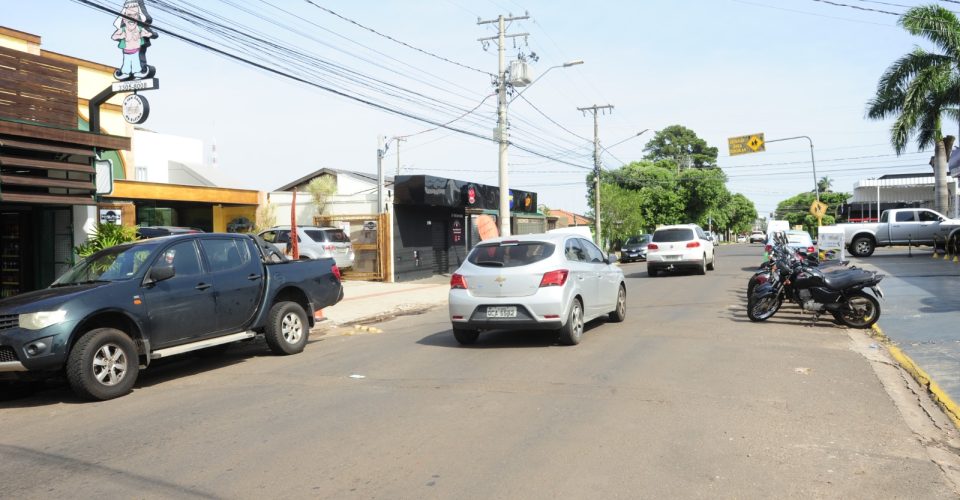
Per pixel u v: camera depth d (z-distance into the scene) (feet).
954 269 63.26
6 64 38.06
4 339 23.15
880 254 92.48
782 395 22.00
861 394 22.11
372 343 36.14
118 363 25.26
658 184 214.28
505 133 77.77
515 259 32.17
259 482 15.37
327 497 14.37
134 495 14.84
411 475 15.52
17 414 23.26
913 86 88.12
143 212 79.10
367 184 103.76
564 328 31.48
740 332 35.09
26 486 15.67
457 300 32.58
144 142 86.17
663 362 27.45
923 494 14.03
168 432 19.74
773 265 39.04
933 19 85.87
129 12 41.73
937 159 94.43
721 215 277.44
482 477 15.28
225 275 30.19
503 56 77.61
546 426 18.99
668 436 17.89
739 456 16.33
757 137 132.05
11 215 45.85
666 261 76.48
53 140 38.45
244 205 82.33
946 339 31.12
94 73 61.67
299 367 29.53
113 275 27.07
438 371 27.22
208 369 30.55
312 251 71.00
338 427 19.52
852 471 15.33
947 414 19.94
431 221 88.63
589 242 37.52
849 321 36.11
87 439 19.47
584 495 14.14
